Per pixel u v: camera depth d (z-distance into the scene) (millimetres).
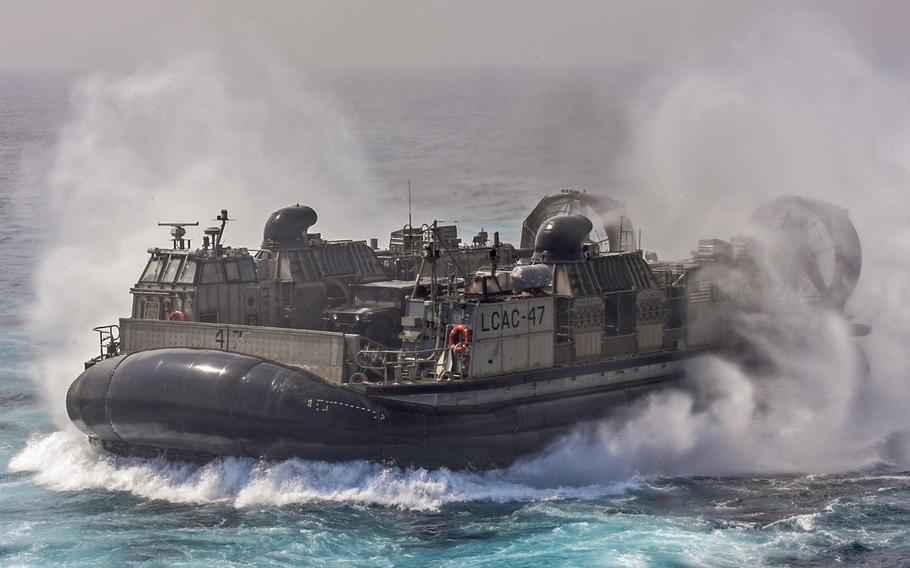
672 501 54812
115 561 47344
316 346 55281
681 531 50688
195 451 55875
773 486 57125
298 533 50031
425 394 54156
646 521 51906
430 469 54531
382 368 55500
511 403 56625
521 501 54406
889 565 47250
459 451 54875
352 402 53312
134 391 55719
